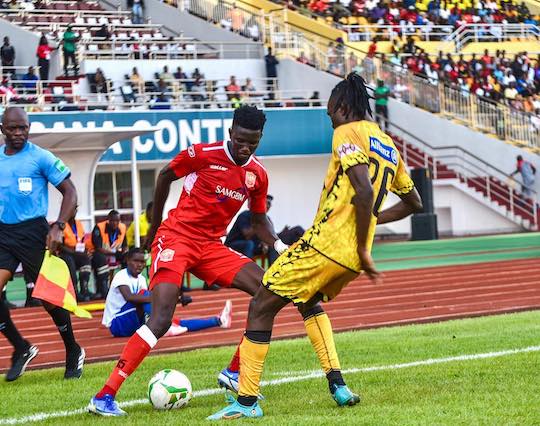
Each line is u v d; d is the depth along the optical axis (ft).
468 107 227.81
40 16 237.86
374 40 250.78
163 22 253.65
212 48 244.01
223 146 49.19
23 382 59.82
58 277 57.77
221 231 50.57
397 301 101.04
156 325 47.60
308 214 217.97
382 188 44.39
